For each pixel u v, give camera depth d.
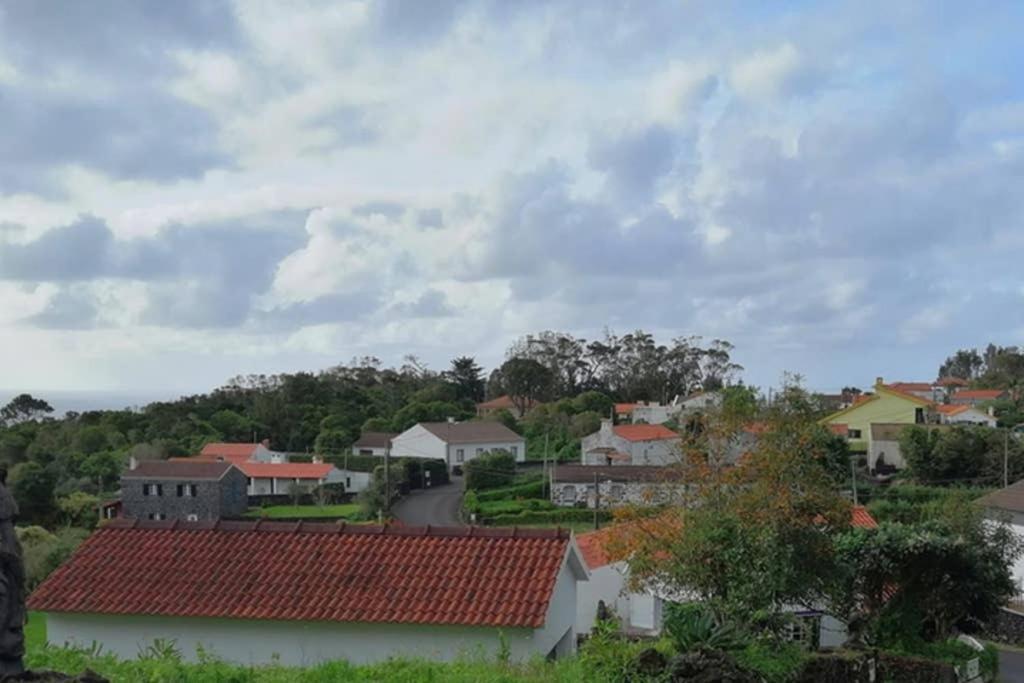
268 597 18.80
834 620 27.22
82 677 9.22
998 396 112.88
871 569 26.33
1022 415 95.19
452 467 91.00
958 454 68.50
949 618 27.80
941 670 23.62
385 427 103.31
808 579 22.41
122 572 19.83
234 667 15.45
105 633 18.80
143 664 14.56
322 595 18.80
